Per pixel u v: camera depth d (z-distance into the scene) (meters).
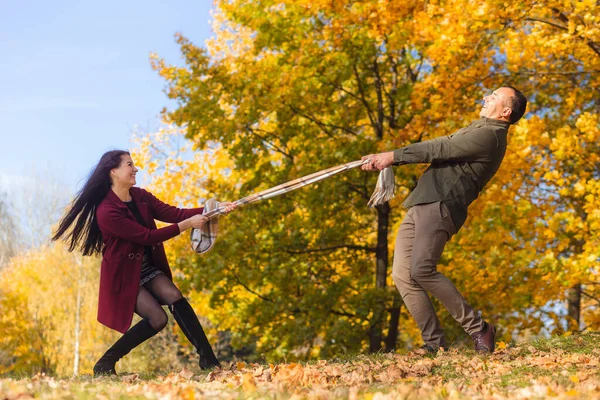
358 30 13.67
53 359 31.05
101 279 6.18
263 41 14.49
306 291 14.83
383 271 15.22
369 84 15.20
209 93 14.80
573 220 11.12
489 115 6.33
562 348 6.46
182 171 18.48
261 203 15.00
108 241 6.15
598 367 5.31
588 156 11.86
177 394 3.98
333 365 5.82
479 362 5.74
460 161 6.27
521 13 10.28
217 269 13.79
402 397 3.91
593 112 14.46
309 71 14.38
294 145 15.38
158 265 6.43
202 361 6.33
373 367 5.69
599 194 10.89
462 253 13.73
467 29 10.76
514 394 4.16
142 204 6.40
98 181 6.20
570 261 11.12
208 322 24.70
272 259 14.37
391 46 12.21
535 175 11.56
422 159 6.25
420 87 12.26
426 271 6.20
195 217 6.33
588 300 16.88
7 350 31.61
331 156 14.07
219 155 18.06
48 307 31.00
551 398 3.81
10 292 31.56
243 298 15.91
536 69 12.50
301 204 15.02
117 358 6.18
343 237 15.18
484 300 13.56
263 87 14.45
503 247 12.80
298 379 5.02
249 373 5.33
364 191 15.08
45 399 3.80
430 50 10.94
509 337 13.36
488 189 12.42
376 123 15.17
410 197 6.37
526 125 11.17
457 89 12.02
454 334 14.58
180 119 14.77
